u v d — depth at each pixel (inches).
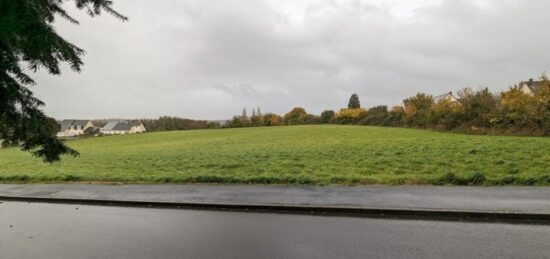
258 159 632.4
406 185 345.7
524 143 666.8
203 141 1437.0
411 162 513.3
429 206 263.9
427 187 332.5
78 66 165.5
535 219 239.1
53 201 345.4
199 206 303.0
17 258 196.7
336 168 489.1
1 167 697.0
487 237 207.8
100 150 1187.9
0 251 207.5
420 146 713.6
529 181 337.1
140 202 321.1
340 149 745.0
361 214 265.3
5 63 151.6
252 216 268.8
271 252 193.6
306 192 327.6
